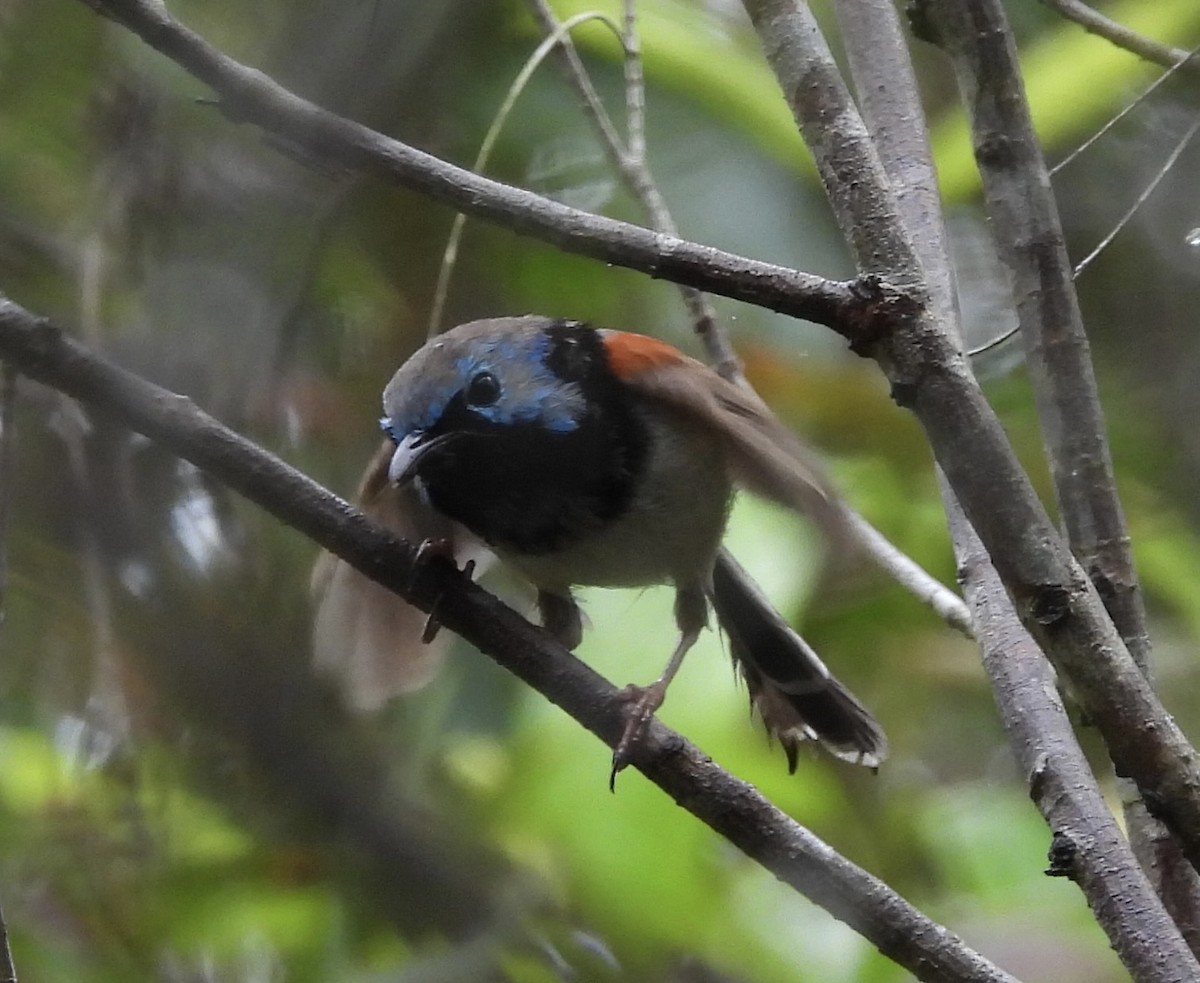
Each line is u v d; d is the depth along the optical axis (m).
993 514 5.27
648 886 9.98
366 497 9.78
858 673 13.16
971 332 13.03
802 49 5.82
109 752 9.91
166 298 9.97
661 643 10.21
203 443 7.01
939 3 6.70
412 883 9.76
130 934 10.18
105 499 9.05
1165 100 13.45
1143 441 13.79
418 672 9.34
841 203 5.63
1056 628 5.19
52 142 10.20
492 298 12.48
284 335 9.73
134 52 10.18
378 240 11.81
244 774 9.44
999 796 12.14
